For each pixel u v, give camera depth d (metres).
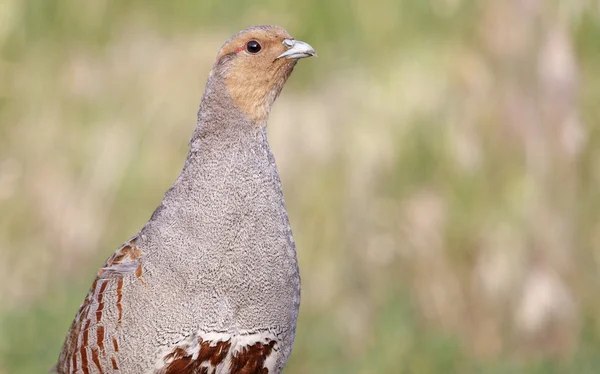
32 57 14.84
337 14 14.37
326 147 13.81
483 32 13.85
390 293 12.96
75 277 13.81
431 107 13.71
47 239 14.03
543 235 13.37
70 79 14.80
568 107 13.63
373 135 13.70
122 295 6.78
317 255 13.32
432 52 13.95
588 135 13.71
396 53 14.09
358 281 13.25
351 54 14.37
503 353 13.05
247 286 6.84
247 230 6.88
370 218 13.49
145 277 6.77
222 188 6.94
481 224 13.42
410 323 12.55
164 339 6.73
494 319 13.23
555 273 13.32
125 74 14.80
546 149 13.59
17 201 14.12
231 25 14.84
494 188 13.56
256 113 7.24
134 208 14.22
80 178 14.31
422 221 13.45
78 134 14.53
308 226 13.49
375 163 13.66
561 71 13.62
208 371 6.84
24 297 13.64
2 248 13.95
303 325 12.72
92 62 14.98
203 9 14.88
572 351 12.83
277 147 13.92
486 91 13.69
